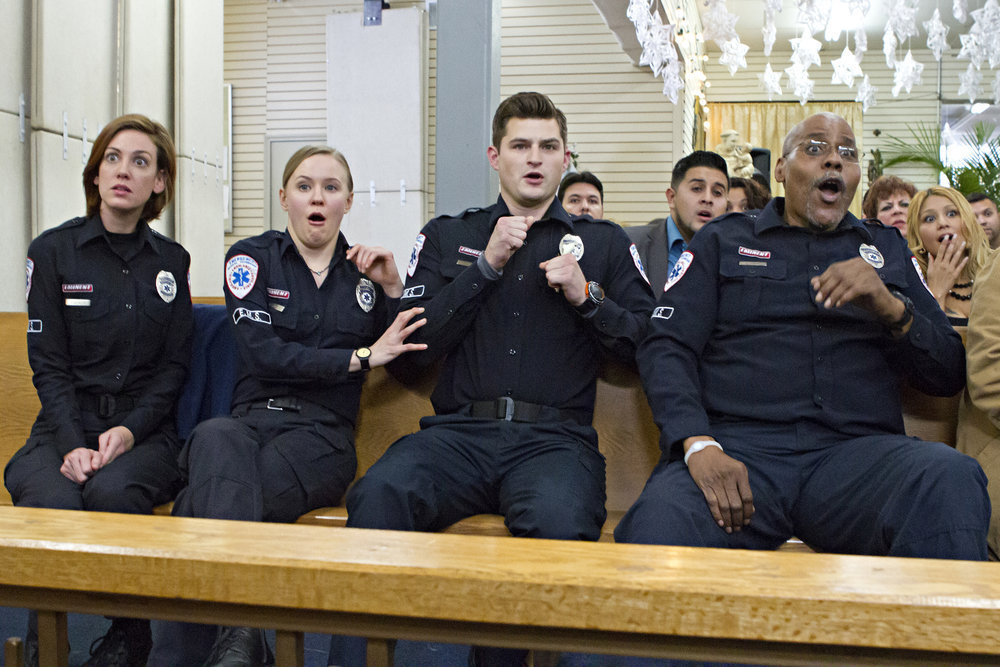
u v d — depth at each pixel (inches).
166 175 92.1
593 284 79.8
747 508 65.7
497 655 43.0
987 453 74.8
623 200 359.6
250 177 392.2
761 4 429.1
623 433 88.1
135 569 35.9
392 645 36.7
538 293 83.2
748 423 75.5
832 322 76.4
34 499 76.0
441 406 84.7
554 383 81.3
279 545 37.6
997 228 145.4
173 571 35.6
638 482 87.4
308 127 386.3
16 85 169.5
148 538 38.5
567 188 152.1
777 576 34.2
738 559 37.1
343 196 89.4
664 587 32.3
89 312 87.2
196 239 223.5
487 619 33.3
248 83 390.6
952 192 118.8
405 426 91.6
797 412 73.9
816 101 469.4
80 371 87.8
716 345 78.4
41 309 86.4
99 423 86.9
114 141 88.0
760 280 77.4
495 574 33.5
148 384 89.8
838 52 471.5
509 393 80.7
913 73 260.7
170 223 216.4
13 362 98.4
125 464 79.8
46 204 173.8
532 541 39.9
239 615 36.6
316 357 81.6
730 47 235.9
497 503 77.4
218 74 233.5
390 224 341.7
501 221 79.4
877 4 400.2
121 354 88.3
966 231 116.9
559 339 82.3
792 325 76.6
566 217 86.7
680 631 32.1
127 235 90.4
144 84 202.8
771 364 75.4
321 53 384.8
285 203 89.5
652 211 357.1
